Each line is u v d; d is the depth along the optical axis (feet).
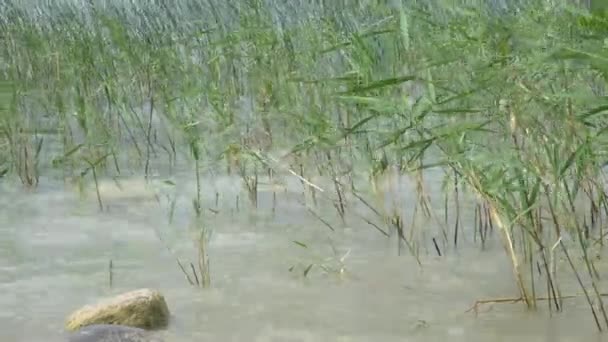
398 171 20.42
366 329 13.26
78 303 14.70
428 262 16.25
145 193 21.67
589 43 14.30
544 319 13.41
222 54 24.97
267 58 23.79
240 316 13.96
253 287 15.29
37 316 14.12
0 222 19.63
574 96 13.62
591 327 13.05
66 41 30.17
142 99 28.27
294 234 18.26
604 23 14.07
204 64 27.43
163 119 26.81
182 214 19.94
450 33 17.33
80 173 22.97
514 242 16.40
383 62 18.39
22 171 23.97
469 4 19.08
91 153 23.89
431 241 17.46
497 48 15.52
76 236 18.52
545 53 13.87
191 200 20.93
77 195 21.71
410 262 16.31
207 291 15.14
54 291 15.30
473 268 15.84
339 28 23.97
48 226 19.25
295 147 18.72
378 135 18.90
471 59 15.62
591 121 15.65
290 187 21.84
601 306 13.08
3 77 31.22
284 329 13.39
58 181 23.15
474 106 16.96
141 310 13.48
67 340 12.67
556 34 15.48
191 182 22.48
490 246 17.01
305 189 20.67
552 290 13.85
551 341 12.59
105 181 22.90
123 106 27.09
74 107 27.37
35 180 23.30
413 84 17.99
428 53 17.10
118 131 26.11
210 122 22.67
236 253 17.17
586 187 18.28
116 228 19.06
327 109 20.81
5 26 32.53
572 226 15.57
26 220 19.75
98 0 31.24
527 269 15.58
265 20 25.57
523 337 12.77
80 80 28.14
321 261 16.52
